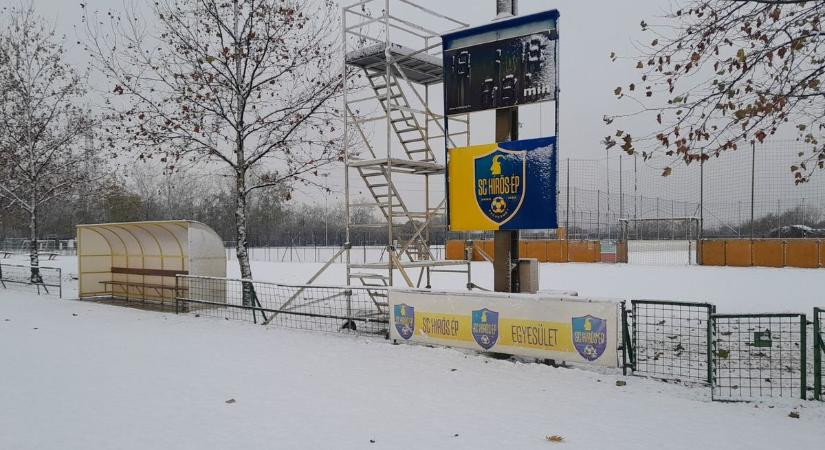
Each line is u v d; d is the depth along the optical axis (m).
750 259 28.67
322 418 5.83
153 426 5.66
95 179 24.23
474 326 8.38
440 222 16.72
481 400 6.40
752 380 7.35
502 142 9.34
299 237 58.34
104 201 29.08
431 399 6.45
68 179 23.61
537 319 7.75
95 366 8.30
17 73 21.78
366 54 11.45
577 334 7.43
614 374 7.48
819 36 7.54
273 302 15.58
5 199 24.27
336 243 59.75
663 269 26.97
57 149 23.30
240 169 14.88
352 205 11.55
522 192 9.09
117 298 17.75
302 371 7.84
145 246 16.81
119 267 17.89
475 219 9.58
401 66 12.01
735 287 17.84
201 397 6.65
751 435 5.23
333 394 6.70
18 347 9.78
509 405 6.20
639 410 6.00
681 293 16.11
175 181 53.69
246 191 14.97
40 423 5.80
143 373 7.86
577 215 36.62
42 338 10.66
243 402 6.43
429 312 8.95
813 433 5.29
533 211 8.98
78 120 23.20
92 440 5.30
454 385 7.03
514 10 9.63
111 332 11.32
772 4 7.40
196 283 14.33
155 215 53.59
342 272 26.83
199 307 14.30
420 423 5.64
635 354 7.38
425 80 13.16
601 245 33.44
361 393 6.73
